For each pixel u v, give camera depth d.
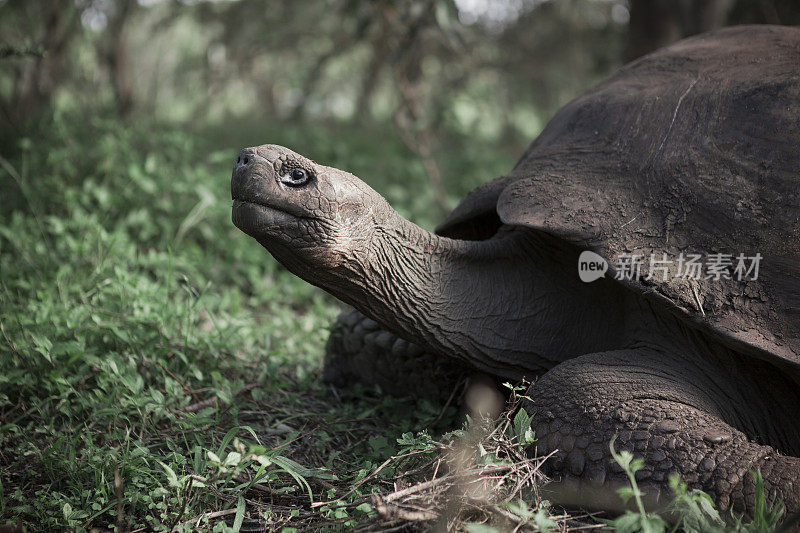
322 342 3.51
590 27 9.59
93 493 2.00
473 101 8.98
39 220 3.71
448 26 4.75
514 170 2.91
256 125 9.12
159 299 3.16
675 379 2.18
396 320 2.37
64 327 2.78
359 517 1.81
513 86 10.22
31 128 5.04
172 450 2.20
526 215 2.36
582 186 2.42
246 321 3.25
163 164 4.86
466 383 2.63
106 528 1.90
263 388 2.81
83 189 4.37
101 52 7.62
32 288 3.26
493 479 1.86
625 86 2.79
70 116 5.65
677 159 2.34
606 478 1.91
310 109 10.74
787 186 2.18
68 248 3.67
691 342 2.27
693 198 2.25
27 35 6.82
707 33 3.16
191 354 2.87
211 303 3.47
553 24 9.75
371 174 5.97
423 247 2.37
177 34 10.57
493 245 2.54
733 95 2.43
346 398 2.99
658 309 2.31
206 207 4.19
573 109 2.85
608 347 2.50
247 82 11.85
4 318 2.82
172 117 9.17
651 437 1.90
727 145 2.32
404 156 7.05
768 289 2.09
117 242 3.65
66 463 2.06
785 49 2.64
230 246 4.25
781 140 2.26
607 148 2.52
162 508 1.90
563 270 2.54
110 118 5.92
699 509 1.74
